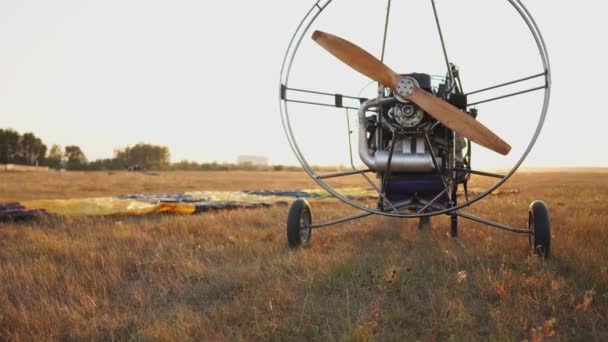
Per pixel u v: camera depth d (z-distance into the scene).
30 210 9.50
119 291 4.53
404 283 4.36
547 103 4.68
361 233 7.54
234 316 3.77
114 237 7.14
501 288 4.06
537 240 5.53
